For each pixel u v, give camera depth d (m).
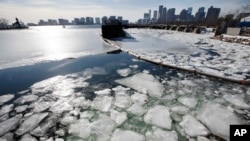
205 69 4.98
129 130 2.38
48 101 3.26
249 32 11.30
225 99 3.23
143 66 5.57
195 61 6.04
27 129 2.42
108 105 3.09
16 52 7.92
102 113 2.83
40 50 8.44
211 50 8.21
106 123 2.54
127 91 3.69
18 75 4.72
